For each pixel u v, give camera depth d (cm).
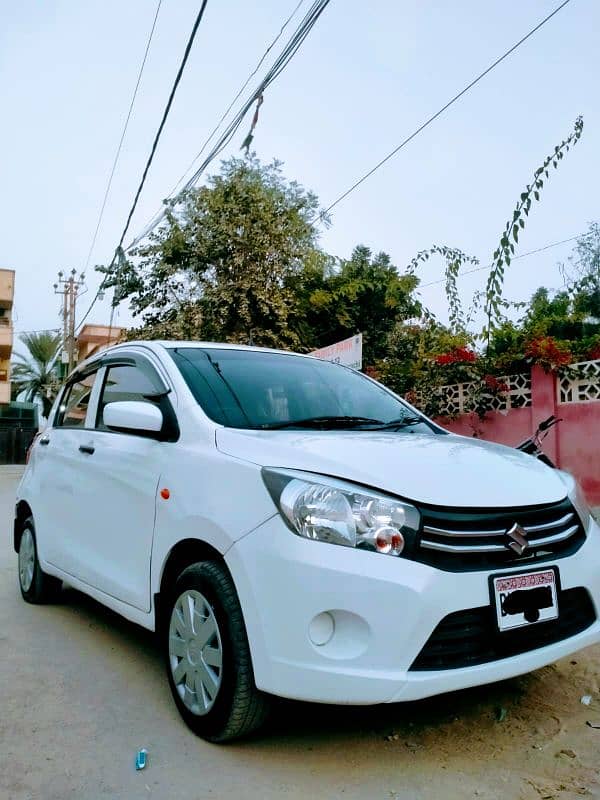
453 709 327
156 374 389
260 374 401
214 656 288
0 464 3403
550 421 485
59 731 308
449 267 1152
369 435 340
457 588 257
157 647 422
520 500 283
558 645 283
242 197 1445
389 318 1497
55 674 376
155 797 253
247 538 274
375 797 253
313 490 267
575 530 301
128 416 353
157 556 332
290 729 307
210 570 294
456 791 257
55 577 500
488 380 930
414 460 295
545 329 907
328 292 1462
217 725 284
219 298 1378
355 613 252
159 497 335
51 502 478
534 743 293
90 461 420
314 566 255
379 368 1145
